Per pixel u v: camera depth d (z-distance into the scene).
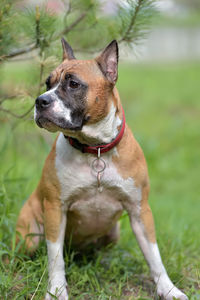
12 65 20.06
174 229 6.28
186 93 16.77
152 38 25.52
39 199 4.68
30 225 4.68
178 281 4.41
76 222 4.50
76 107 3.84
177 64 23.95
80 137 4.04
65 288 3.99
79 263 4.75
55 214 4.20
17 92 4.62
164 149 11.41
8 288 3.79
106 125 4.03
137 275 4.61
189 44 25.80
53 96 3.78
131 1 4.46
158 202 7.90
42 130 5.08
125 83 18.53
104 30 5.06
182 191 9.16
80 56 5.29
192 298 4.00
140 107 14.91
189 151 11.20
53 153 4.26
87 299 4.05
